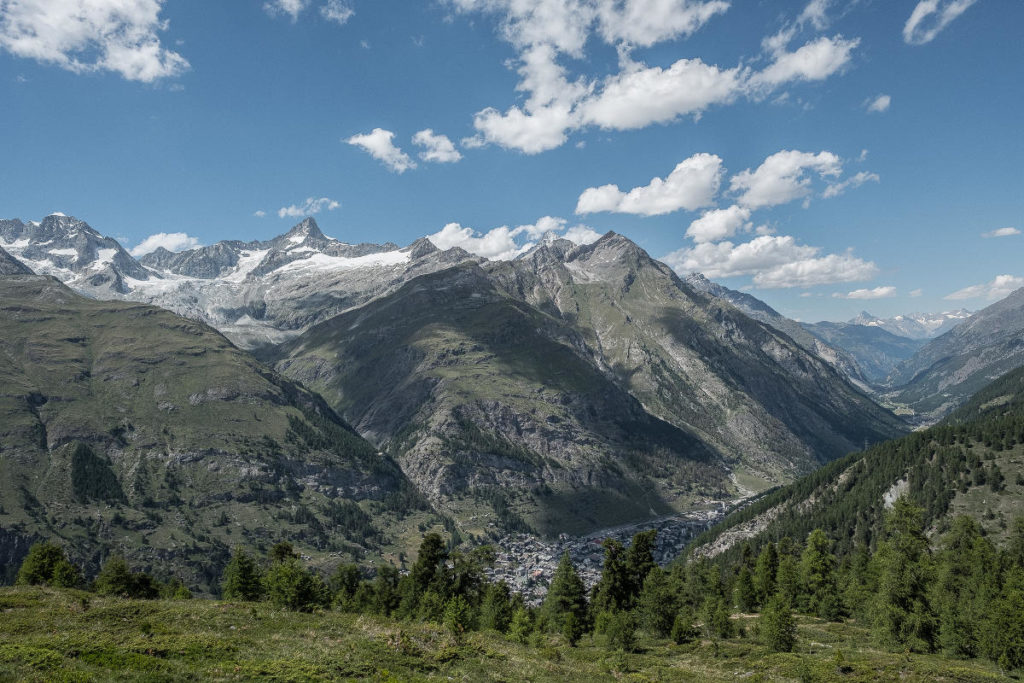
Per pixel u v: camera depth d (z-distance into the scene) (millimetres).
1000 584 74125
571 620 85062
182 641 40438
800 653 70938
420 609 85312
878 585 90188
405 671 41656
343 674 38812
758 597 106625
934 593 74062
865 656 67375
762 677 59781
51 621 41719
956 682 55781
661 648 79625
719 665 67500
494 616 85562
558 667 51938
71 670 32344
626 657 68312
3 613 42594
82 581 98750
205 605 53125
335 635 48375
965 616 69375
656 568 92562
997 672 61562
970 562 82938
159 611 48344
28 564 96125
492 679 43906
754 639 81438
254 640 43719
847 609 95125
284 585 82250
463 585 93875
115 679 32469
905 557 77625
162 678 33531
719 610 85938
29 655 33656
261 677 35969
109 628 41844
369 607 93312
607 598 95875
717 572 115438
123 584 95875
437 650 48812
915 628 72500
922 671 58438
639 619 90188
